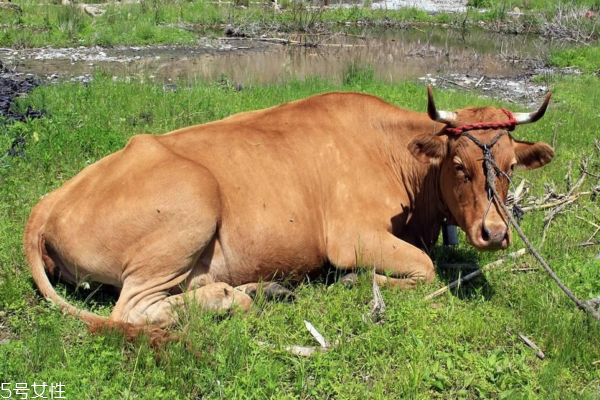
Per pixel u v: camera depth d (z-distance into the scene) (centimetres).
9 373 470
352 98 661
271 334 530
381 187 627
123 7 2427
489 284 624
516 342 543
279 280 612
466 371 500
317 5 2902
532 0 3023
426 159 593
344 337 519
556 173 901
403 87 1362
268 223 584
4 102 1059
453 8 3116
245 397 461
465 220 577
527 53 2150
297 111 646
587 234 736
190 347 492
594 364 516
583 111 1334
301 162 611
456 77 1734
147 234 545
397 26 2691
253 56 1978
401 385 481
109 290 587
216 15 2486
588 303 572
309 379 489
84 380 461
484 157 562
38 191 738
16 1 2497
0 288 561
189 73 1656
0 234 641
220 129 614
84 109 1018
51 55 1838
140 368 486
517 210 620
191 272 567
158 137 601
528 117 578
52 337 502
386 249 606
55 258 572
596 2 2834
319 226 613
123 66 1731
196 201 546
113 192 553
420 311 561
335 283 608
